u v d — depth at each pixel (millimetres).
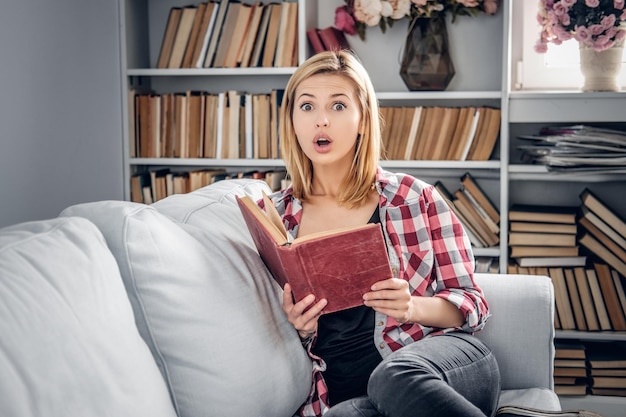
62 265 1054
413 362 1348
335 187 1716
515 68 3076
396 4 2848
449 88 3031
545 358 1729
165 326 1242
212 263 1369
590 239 2756
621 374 2701
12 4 2904
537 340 1730
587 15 2697
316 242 1324
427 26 2854
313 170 1744
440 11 2854
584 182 3014
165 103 3020
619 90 2795
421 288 1663
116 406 982
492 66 3000
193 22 2996
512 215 2785
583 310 2771
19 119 2936
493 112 2812
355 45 3080
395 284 1395
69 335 971
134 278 1231
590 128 2650
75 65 3064
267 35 2939
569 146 2666
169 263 1268
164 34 3072
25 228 1153
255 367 1331
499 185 3043
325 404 1567
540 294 1763
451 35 3010
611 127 2975
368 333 1605
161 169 3148
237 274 1410
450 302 1620
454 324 1626
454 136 2840
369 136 1677
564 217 2750
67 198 3086
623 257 2727
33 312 943
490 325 1743
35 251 1045
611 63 2758
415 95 2854
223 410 1277
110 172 3094
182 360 1252
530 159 2920
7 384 850
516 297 1762
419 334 1621
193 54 2994
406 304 1423
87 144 3088
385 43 3053
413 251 1678
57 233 1132
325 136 1606
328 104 1612
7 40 2898
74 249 1105
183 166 3250
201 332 1268
